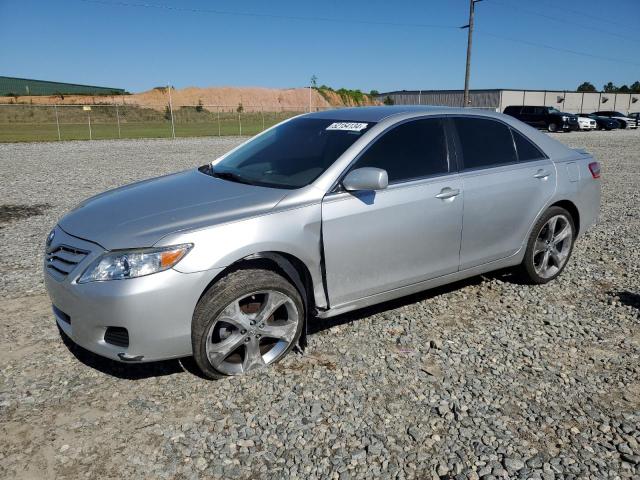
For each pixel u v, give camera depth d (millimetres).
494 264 4555
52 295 3311
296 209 3395
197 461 2648
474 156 4344
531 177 4602
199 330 3129
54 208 8508
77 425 2916
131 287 2945
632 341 3945
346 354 3684
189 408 3068
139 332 2990
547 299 4707
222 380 3340
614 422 2984
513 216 4516
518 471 2600
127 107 48531
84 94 64125
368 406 3100
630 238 6770
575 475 2574
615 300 4699
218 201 3453
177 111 49719
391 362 3588
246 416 2996
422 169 4008
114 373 3439
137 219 3287
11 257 5805
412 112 4172
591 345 3883
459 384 3342
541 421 2984
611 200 9445
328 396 3186
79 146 21453
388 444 2785
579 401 3182
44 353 3684
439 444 2789
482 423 2957
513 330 4105
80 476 2545
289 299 3404
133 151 18984
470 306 4531
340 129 4059
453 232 4121
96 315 3016
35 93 62656
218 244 3109
